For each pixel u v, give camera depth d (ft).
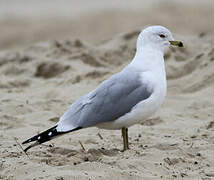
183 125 40.06
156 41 33.01
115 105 31.12
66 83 55.72
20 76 62.28
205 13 117.39
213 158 30.76
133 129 38.88
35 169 26.91
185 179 26.66
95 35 102.63
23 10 132.26
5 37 104.99
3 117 40.65
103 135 36.83
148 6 128.16
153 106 31.96
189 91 52.19
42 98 50.19
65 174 25.31
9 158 29.58
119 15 118.93
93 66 64.28
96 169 26.58
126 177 25.82
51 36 104.01
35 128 38.75
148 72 32.22
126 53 66.80
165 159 29.63
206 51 58.54
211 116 42.96
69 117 31.04
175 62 61.16
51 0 144.97
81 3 139.64
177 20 112.16
